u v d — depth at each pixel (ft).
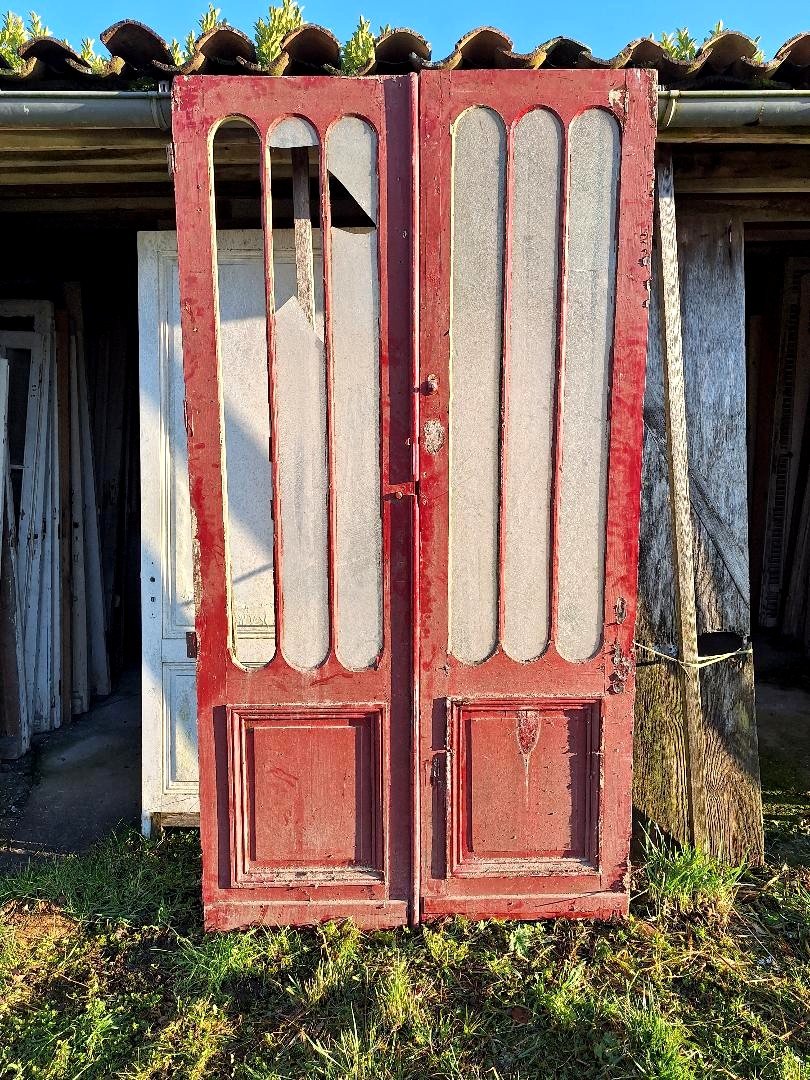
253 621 9.39
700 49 8.00
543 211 7.16
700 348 9.75
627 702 7.82
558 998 7.01
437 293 7.22
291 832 7.97
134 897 8.63
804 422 16.70
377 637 7.72
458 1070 6.35
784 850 9.55
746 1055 6.53
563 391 7.43
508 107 6.98
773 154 9.46
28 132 8.07
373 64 7.68
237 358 9.23
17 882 8.86
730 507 9.77
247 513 9.30
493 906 8.01
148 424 9.72
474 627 7.70
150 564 9.81
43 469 13.03
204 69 7.72
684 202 10.25
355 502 7.54
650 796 9.46
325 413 7.45
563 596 7.71
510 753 7.89
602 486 7.58
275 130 7.00
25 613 12.89
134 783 11.55
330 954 7.55
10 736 12.37
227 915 7.93
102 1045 6.70
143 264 9.60
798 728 13.03
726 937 7.91
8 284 14.23
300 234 7.43
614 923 8.05
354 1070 6.28
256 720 7.80
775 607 17.39
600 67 7.70
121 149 8.73
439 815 7.89
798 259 16.28
